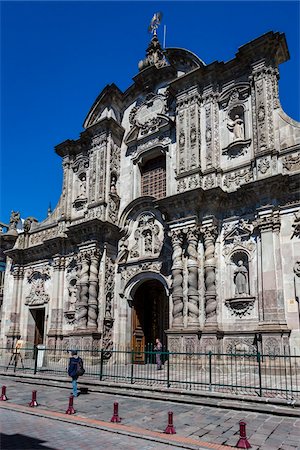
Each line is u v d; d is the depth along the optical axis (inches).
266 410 422.0
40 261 1100.5
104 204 962.1
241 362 672.4
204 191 759.1
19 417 419.8
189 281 741.3
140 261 911.0
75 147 1126.4
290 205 693.9
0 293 1429.6
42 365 798.5
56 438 337.4
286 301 657.6
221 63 852.6
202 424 383.6
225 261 748.6
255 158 748.0
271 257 674.2
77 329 892.0
